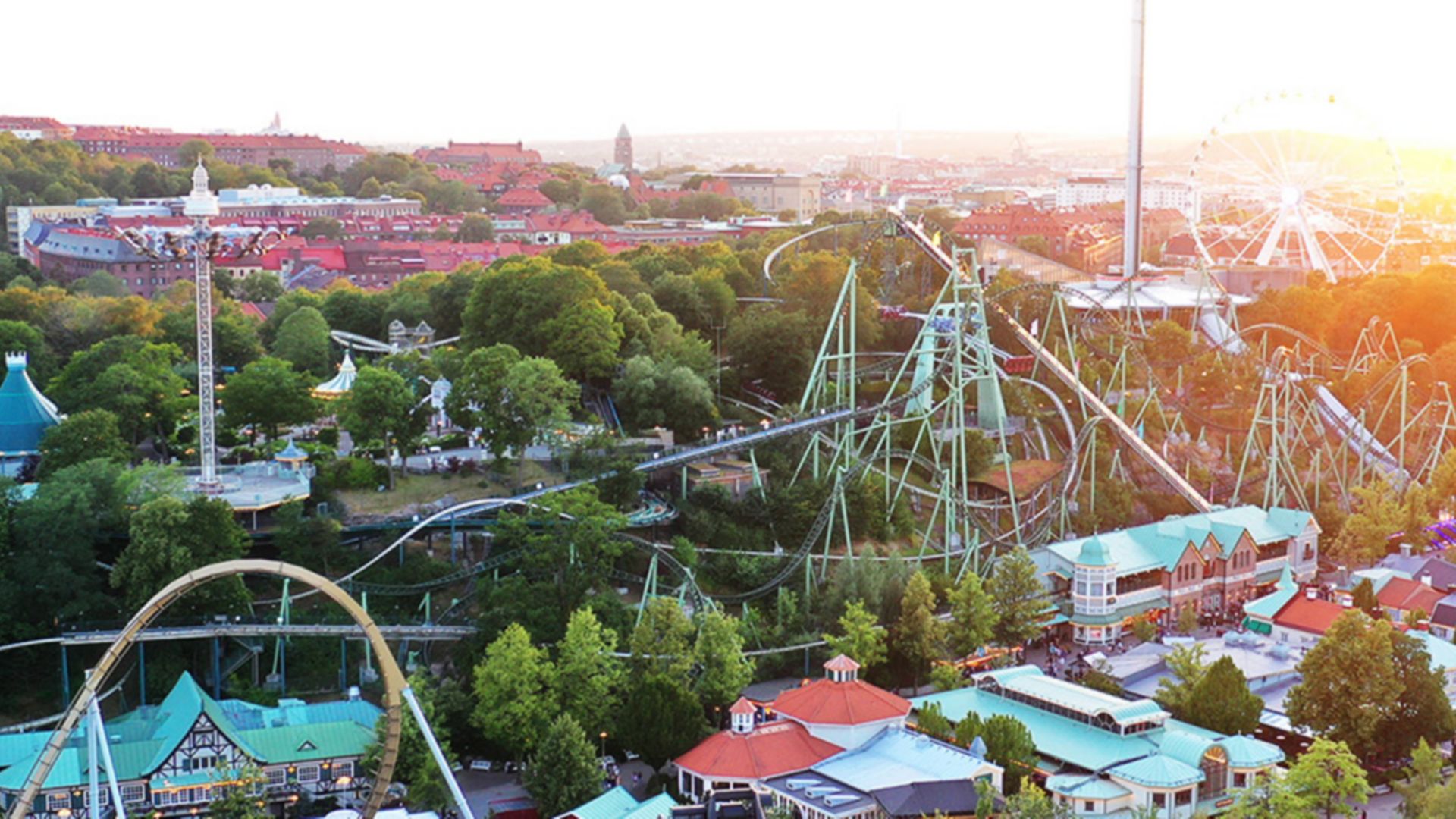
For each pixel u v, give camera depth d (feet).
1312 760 642.22
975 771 653.71
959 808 634.02
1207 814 642.22
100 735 622.54
